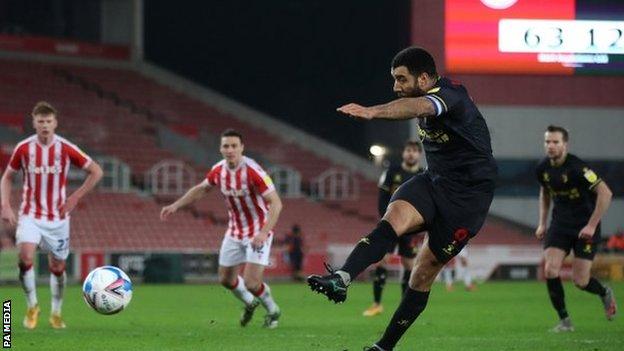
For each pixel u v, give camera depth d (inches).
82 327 1791.3
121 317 2106.3
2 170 4463.6
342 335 1628.9
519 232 5049.2
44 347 1392.7
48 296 2888.8
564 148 1717.5
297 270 4269.2
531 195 5064.0
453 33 4232.3
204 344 1451.8
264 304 1790.1
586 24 4205.2
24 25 5625.0
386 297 3058.6
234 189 1736.0
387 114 924.6
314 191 5231.3
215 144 5369.1
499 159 5044.3
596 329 1817.2
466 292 3417.8
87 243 4315.9
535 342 1529.3
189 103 5595.5
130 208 4645.7
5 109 4926.2
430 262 1053.2
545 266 1765.5
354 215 5098.4
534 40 4217.5
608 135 5128.0
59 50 5585.6
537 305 2640.3
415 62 1000.2
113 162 4736.7
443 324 1943.9
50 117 1673.2
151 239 4490.7
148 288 3538.4
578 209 1747.0
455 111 995.3
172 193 4854.8
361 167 5349.4
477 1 4242.1
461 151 1019.3
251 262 1752.0
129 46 5782.5
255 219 1758.1
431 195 1026.1
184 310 2343.8
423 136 1039.6
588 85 5103.3
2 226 4067.4
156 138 5251.0
